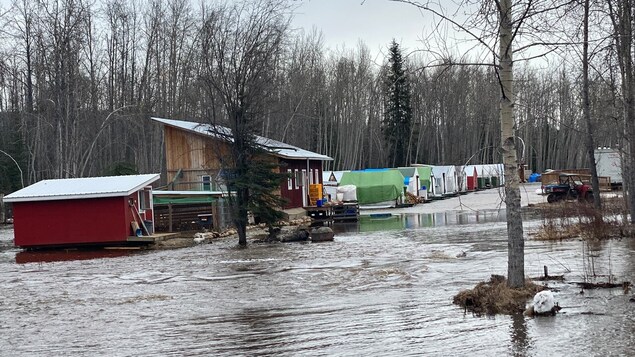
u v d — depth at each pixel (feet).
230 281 56.80
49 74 159.02
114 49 191.01
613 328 32.09
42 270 72.69
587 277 46.21
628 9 63.93
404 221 129.80
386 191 183.73
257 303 45.42
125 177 106.01
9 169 186.29
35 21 158.81
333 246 83.87
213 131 96.43
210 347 33.06
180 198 116.88
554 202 148.56
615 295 39.99
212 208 114.62
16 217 99.04
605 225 72.95
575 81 84.89
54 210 98.68
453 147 262.06
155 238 96.89
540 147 306.76
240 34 105.29
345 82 274.98
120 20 192.24
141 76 195.83
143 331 38.01
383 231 106.42
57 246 98.73
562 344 29.89
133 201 100.94
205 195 118.01
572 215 83.20
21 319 44.01
